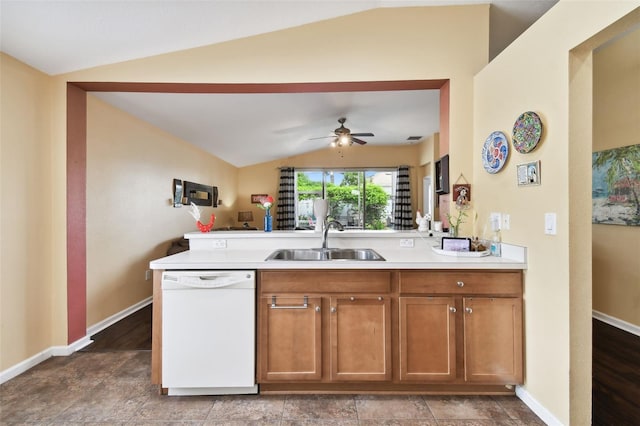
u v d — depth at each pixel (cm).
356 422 162
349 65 233
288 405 176
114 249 308
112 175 306
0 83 201
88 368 216
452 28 231
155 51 229
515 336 179
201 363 179
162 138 398
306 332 182
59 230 236
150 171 372
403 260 186
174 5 192
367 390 187
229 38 232
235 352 179
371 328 182
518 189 182
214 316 179
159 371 183
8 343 204
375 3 227
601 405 173
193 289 178
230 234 239
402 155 692
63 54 213
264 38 235
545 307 163
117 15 190
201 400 180
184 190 457
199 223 248
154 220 380
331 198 715
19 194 211
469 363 180
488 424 161
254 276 180
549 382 160
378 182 709
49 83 233
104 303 294
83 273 253
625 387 189
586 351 149
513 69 185
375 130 550
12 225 207
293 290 182
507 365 179
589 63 148
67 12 181
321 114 436
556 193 155
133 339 266
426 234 236
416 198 684
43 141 229
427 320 181
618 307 290
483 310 180
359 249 234
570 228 149
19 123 212
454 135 229
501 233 199
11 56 206
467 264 179
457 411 171
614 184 289
